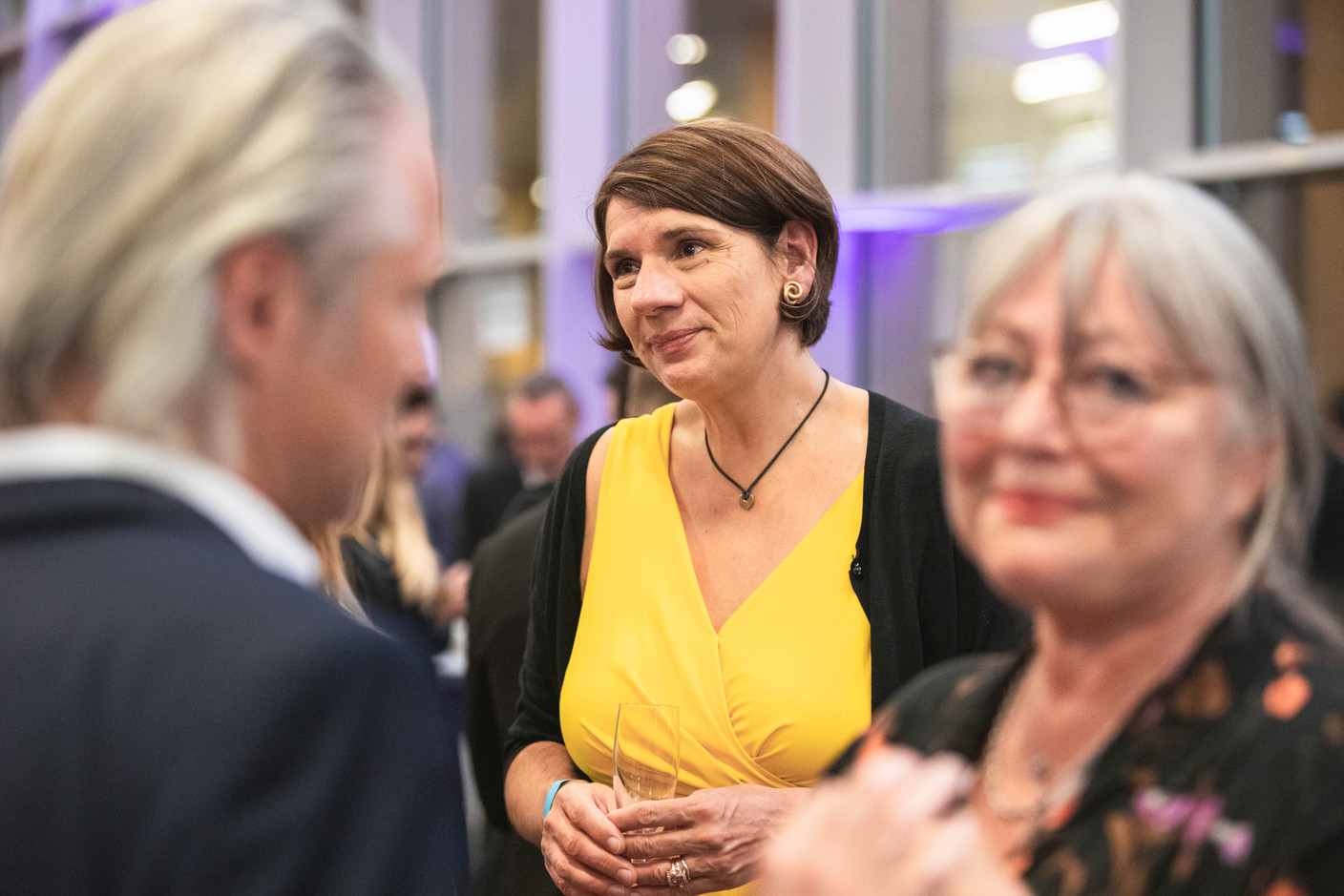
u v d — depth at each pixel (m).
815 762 1.64
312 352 0.81
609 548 1.84
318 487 0.87
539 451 4.89
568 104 8.16
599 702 1.75
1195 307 0.75
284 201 0.78
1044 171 5.91
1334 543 1.89
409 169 0.86
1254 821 0.74
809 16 6.60
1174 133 5.43
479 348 9.37
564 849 1.62
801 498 1.76
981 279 0.81
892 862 0.73
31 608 0.74
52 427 0.79
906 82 6.41
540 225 8.91
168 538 0.76
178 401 0.78
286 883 0.68
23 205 0.79
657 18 7.76
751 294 1.67
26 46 12.45
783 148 1.69
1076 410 0.76
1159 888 0.75
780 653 1.68
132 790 0.69
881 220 6.37
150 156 0.77
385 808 0.72
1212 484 0.77
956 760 0.92
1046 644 0.88
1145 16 5.42
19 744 0.71
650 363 1.73
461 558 5.13
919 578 1.68
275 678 0.71
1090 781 0.80
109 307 0.76
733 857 1.54
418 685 0.78
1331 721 0.75
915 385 6.39
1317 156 5.07
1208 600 0.82
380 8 9.49
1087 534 0.76
